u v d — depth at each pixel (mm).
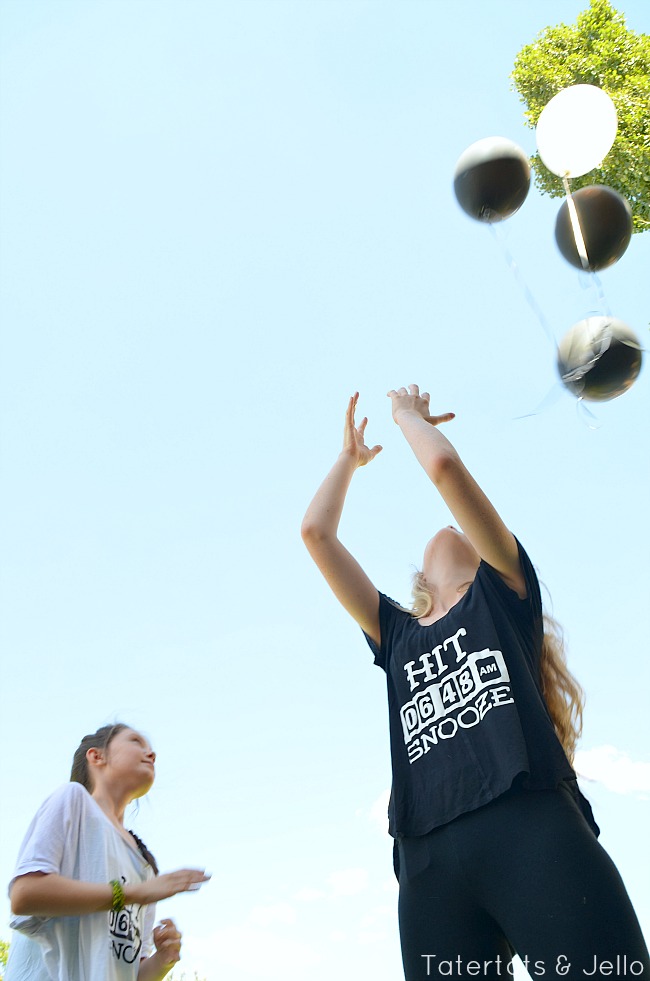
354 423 2582
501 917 1630
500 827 1671
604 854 1634
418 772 1847
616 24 6074
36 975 1978
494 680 1834
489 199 2789
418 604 2213
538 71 6168
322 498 2375
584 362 2619
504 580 2023
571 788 1788
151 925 2275
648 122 5418
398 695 1986
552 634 2203
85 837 2082
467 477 2004
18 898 1921
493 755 1746
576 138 2854
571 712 2133
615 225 2828
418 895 1748
